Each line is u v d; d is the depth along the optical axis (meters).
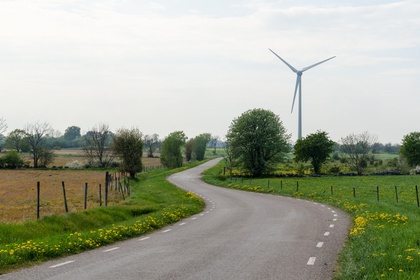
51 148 112.81
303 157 90.88
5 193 44.66
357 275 8.98
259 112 90.44
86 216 21.53
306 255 12.21
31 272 10.41
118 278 9.59
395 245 12.02
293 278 9.48
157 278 9.57
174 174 93.25
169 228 19.77
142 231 18.28
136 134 75.44
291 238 15.57
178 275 9.86
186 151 169.50
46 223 18.72
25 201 35.44
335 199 34.47
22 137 119.94
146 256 12.42
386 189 51.41
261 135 88.25
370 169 90.62
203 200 38.62
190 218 24.25
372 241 12.91
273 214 25.08
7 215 25.42
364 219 19.34
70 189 50.31
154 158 179.75
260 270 10.33
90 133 113.69
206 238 16.05
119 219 23.67
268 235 16.48
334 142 89.94
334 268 10.48
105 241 15.37
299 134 90.75
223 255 12.41
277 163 92.62
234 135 89.38
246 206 31.38
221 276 9.73
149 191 50.28
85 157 117.12
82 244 14.16
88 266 11.05
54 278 9.66
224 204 34.06
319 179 74.19
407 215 22.33
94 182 63.53
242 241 15.09
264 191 50.91
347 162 92.31
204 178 78.56
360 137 87.38
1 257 11.70
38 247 12.98
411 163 89.62
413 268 9.29
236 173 94.44
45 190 48.75
